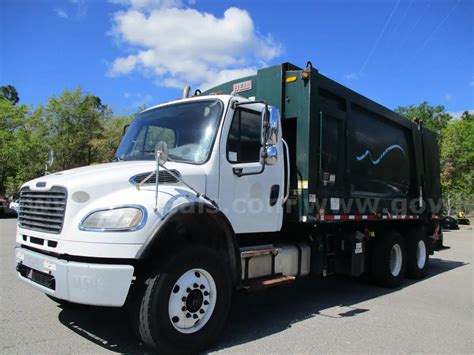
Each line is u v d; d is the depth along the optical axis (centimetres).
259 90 671
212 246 512
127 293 410
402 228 980
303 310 660
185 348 443
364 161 795
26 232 482
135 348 465
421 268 985
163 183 468
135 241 414
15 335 493
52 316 568
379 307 692
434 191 1108
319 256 682
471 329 580
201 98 561
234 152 534
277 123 511
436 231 1105
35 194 479
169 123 571
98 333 509
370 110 806
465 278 996
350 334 543
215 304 473
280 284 573
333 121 701
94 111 3834
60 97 3741
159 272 429
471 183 3981
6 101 3716
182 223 470
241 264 512
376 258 841
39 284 450
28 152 3625
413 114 6656
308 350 479
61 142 3681
